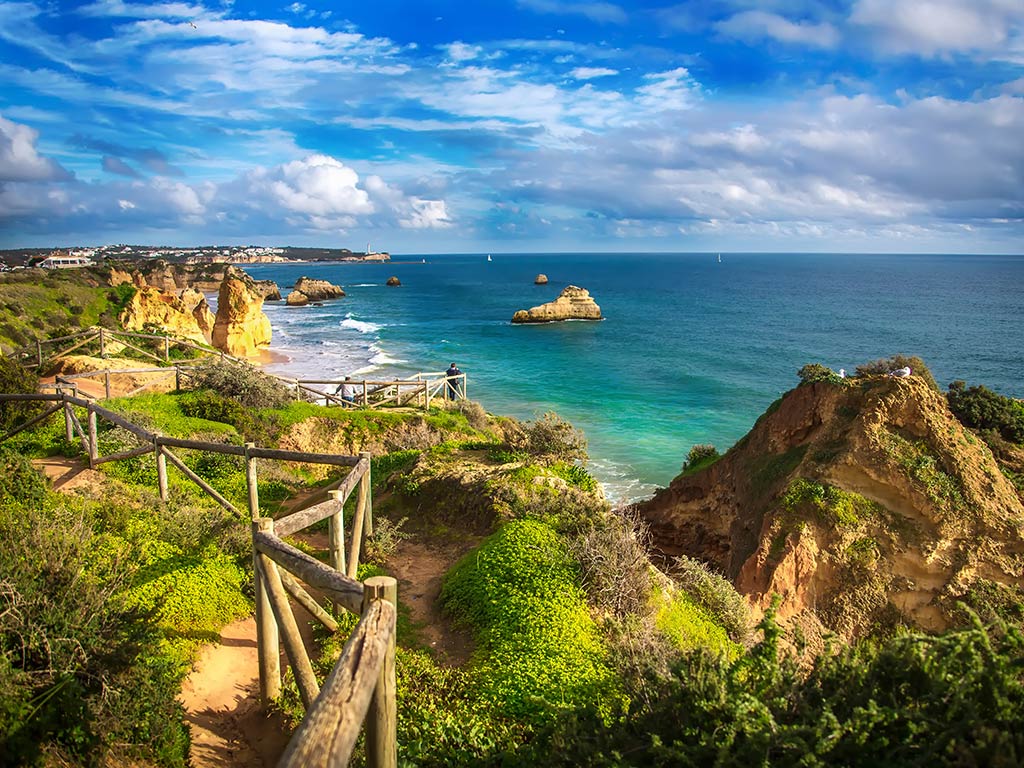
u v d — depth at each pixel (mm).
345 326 86250
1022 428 21453
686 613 10727
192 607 8680
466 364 58812
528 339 75375
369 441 23453
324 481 17328
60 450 15828
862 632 15625
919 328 82250
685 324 88750
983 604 14875
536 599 9359
